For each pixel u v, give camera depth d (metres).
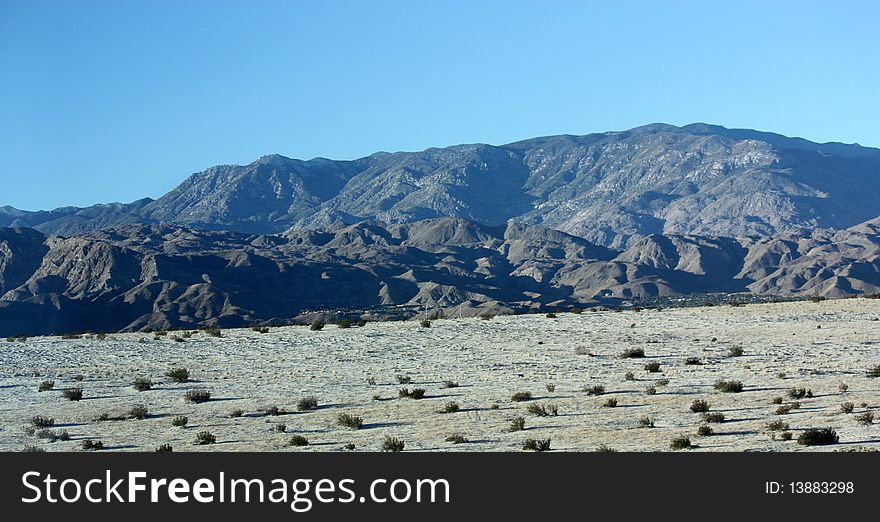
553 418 36.84
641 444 30.81
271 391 46.84
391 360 55.72
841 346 54.28
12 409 44.25
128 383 50.56
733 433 31.83
